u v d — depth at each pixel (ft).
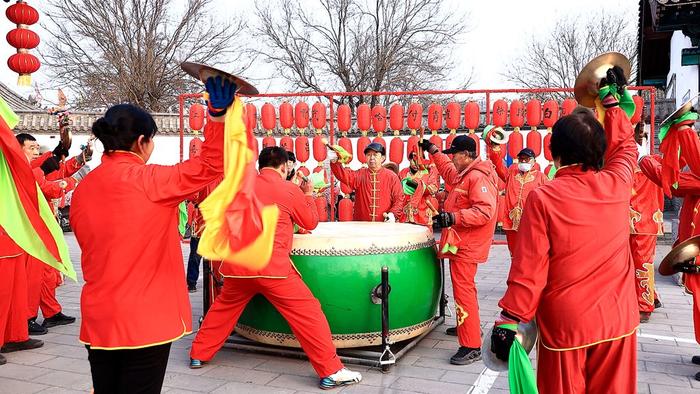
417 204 21.63
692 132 12.03
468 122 29.04
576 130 7.54
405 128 45.98
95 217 7.79
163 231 7.98
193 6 74.02
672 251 10.58
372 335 13.98
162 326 7.90
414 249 14.43
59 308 18.21
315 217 13.47
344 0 81.61
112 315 7.72
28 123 51.11
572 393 7.39
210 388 12.44
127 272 7.74
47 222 9.50
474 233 13.92
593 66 8.61
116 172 7.88
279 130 50.83
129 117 8.06
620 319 7.29
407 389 12.26
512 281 7.34
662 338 16.11
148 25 72.28
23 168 8.91
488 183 13.99
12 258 14.24
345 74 82.69
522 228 7.51
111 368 8.14
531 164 22.25
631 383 7.50
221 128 7.42
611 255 7.34
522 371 7.11
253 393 12.14
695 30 29.55
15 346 15.33
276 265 12.15
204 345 13.61
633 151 8.19
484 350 7.64
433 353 14.75
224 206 7.11
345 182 20.67
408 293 14.14
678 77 44.47
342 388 12.37
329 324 13.70
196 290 23.43
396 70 81.71
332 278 13.50
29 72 17.31
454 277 14.10
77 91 73.46
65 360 14.55
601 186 7.48
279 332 14.14
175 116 54.85
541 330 7.62
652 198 17.75
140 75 70.90
